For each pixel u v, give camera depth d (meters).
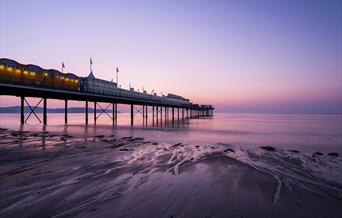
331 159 12.62
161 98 69.25
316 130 36.59
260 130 35.28
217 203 5.75
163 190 6.64
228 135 26.48
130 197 6.05
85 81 38.00
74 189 6.61
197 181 7.60
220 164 10.33
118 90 45.38
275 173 8.98
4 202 5.61
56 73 31.34
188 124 51.00
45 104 33.81
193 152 13.60
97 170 8.89
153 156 12.04
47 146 15.01
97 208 5.32
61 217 4.84
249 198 6.16
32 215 4.92
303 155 13.84
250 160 11.70
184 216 4.98
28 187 6.76
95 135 22.28
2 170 8.79
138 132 27.09
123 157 11.62
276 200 6.09
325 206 5.80
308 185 7.54
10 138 18.94
